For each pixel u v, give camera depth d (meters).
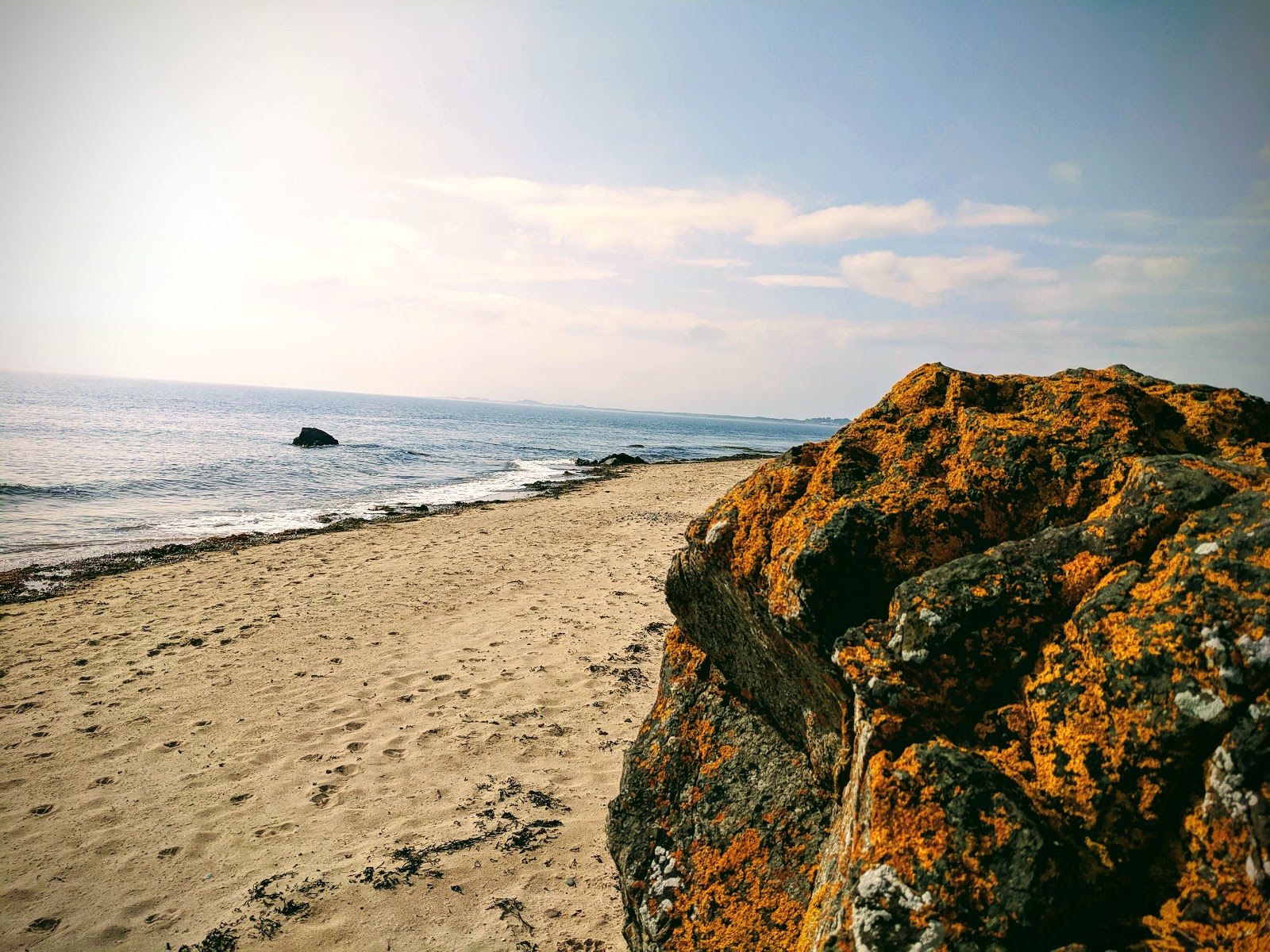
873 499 2.91
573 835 4.60
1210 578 1.97
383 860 4.35
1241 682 1.78
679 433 124.94
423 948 3.64
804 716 3.13
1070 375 3.96
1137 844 1.85
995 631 2.33
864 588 2.75
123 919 3.93
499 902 3.97
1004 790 1.96
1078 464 2.80
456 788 5.17
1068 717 2.06
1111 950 1.70
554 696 6.73
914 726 2.27
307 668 7.59
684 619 3.98
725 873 2.96
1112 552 2.31
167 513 19.62
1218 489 2.27
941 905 1.87
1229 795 1.72
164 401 112.81
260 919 3.88
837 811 2.74
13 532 16.62
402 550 13.77
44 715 6.56
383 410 137.25
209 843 4.60
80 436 42.94
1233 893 1.66
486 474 33.56
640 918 3.09
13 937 3.81
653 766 3.59
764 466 3.68
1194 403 3.29
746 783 3.25
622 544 14.28
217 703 6.76
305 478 28.89
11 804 5.10
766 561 3.15
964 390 3.46
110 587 11.27
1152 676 1.93
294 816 4.88
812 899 2.43
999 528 2.80
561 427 114.81
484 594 10.34
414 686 7.01
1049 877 1.81
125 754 5.82
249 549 14.12
